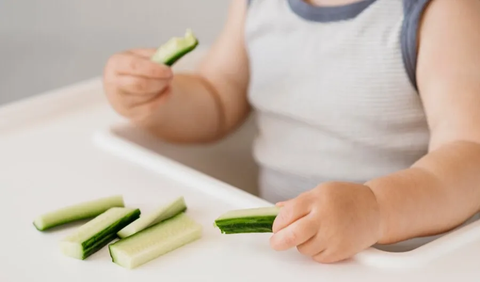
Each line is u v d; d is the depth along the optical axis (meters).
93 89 0.96
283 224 0.66
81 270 0.66
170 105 0.94
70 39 1.30
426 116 0.82
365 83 0.86
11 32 1.31
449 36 0.79
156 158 0.81
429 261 0.66
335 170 0.90
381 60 0.84
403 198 0.69
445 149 0.74
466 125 0.76
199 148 1.01
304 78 0.90
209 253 0.67
